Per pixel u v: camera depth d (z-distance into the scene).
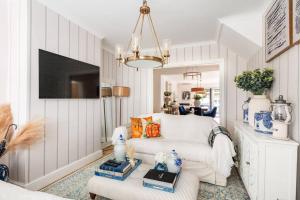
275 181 1.54
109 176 1.68
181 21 2.79
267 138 1.60
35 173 2.14
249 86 2.21
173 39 3.59
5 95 2.14
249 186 1.86
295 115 1.57
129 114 4.61
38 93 2.15
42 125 2.04
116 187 1.55
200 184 2.26
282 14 1.76
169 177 1.53
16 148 2.03
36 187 2.13
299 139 1.51
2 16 2.12
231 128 3.57
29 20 2.05
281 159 1.52
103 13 2.54
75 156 2.77
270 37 2.11
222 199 1.93
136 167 1.93
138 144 2.69
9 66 2.11
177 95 11.99
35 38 2.12
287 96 1.73
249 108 2.28
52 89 2.30
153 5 2.32
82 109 2.92
